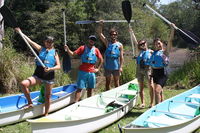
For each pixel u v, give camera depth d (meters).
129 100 6.23
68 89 7.29
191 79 9.42
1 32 9.52
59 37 28.38
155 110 4.96
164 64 5.44
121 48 6.32
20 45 19.09
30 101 5.25
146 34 31.89
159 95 5.39
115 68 6.35
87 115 5.29
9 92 7.93
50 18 27.72
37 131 3.93
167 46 5.65
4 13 5.21
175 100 5.79
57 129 4.12
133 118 5.59
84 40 30.80
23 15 28.53
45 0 30.97
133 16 28.80
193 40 5.97
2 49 8.38
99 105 6.00
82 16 30.09
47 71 5.02
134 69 9.35
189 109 5.90
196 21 26.36
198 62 9.89
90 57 5.80
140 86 6.23
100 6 29.97
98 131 4.90
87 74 5.84
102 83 9.45
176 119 4.88
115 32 6.25
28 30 28.33
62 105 6.23
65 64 6.35
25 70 8.45
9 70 7.93
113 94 6.44
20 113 5.18
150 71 6.00
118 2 29.14
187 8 31.55
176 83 9.51
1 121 4.95
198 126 4.83
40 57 5.19
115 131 4.90
